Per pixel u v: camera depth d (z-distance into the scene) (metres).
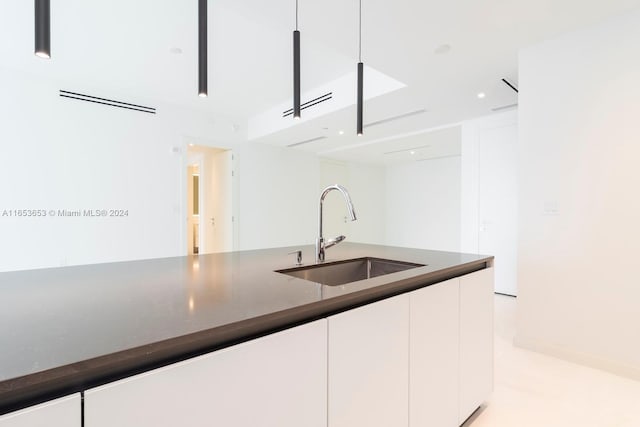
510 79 3.28
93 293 1.09
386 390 1.25
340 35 2.53
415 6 2.17
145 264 1.69
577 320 2.42
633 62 2.18
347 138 5.81
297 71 1.83
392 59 2.88
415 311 1.38
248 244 6.04
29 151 3.96
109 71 3.88
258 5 2.19
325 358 1.03
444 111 4.26
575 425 1.73
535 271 2.63
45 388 0.59
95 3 2.60
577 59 2.42
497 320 3.45
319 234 1.93
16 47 3.31
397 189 8.62
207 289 1.14
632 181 2.19
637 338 2.17
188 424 0.73
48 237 4.08
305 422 0.97
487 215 4.47
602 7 2.15
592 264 2.35
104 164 4.48
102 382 0.65
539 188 2.60
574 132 2.43
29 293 1.09
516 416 1.81
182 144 5.18
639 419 1.77
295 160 6.82
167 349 0.73
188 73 3.93
